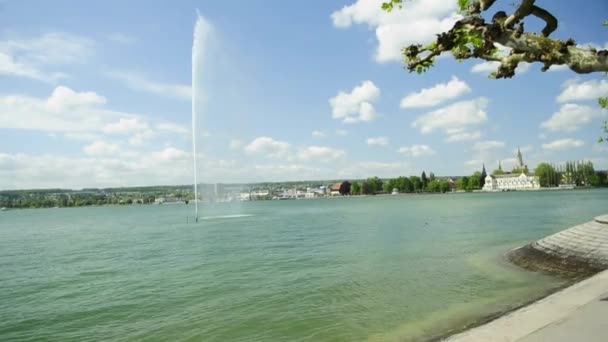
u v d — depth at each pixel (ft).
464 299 64.13
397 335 48.85
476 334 33.81
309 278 88.74
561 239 88.89
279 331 53.42
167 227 281.95
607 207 301.02
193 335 53.78
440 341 35.14
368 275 88.38
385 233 183.93
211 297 75.10
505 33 16.90
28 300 80.69
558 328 32.07
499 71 18.34
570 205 346.95
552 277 75.87
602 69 15.15
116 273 107.86
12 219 594.65
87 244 189.16
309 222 281.13
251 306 66.90
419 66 19.03
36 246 188.85
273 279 89.56
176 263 120.16
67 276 106.63
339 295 71.61
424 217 281.95
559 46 15.81
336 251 130.93
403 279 82.12
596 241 79.97
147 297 78.07
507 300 61.72
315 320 57.31
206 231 234.17
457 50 19.31
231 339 51.31
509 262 92.12
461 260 101.35
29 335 58.23
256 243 163.63
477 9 17.80
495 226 193.88
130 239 203.72
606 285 44.62
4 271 118.62
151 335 55.01
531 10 16.53
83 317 66.23
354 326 53.57
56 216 649.20
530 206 354.74
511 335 31.89
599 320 33.01
